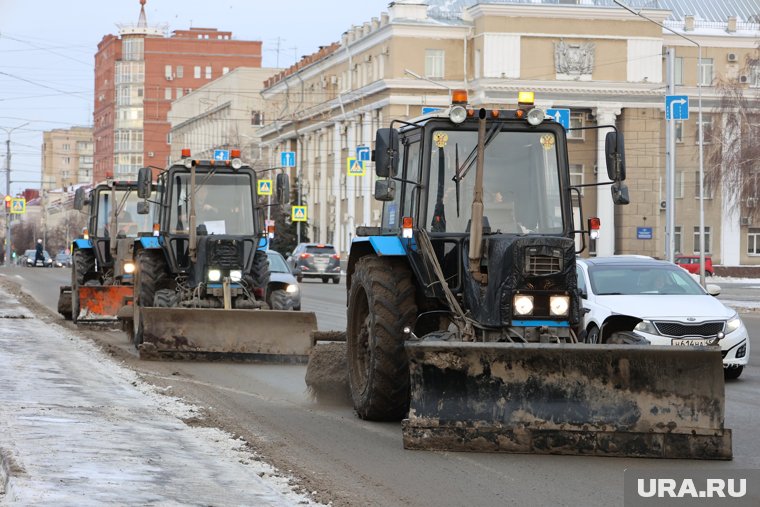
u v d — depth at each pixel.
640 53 162.12
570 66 159.62
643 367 21.86
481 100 158.50
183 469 19.30
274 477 19.41
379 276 26.23
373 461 21.62
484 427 22.22
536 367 22.09
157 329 40.16
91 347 43.84
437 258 25.84
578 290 23.64
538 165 26.41
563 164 26.39
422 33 161.50
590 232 26.16
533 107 26.30
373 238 26.75
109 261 58.88
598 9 159.50
